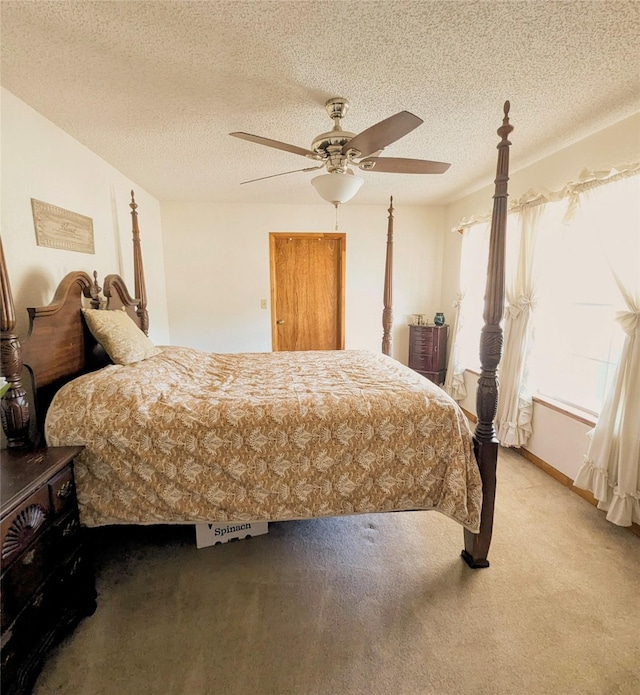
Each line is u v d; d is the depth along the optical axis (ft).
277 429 5.32
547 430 8.92
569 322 8.76
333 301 15.53
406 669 4.28
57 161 7.25
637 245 6.55
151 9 4.21
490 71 5.54
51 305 6.00
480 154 9.05
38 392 5.63
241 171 10.21
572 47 4.95
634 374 6.39
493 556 6.12
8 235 5.92
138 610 5.08
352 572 5.81
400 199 13.84
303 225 14.65
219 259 14.51
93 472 5.07
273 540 6.60
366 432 5.43
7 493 3.76
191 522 5.23
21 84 5.75
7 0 4.02
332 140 6.13
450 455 5.49
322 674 4.23
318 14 4.32
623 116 6.97
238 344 15.06
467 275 12.83
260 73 5.54
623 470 6.53
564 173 8.52
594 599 5.26
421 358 14.70
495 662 4.36
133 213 9.62
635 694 4.01
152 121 7.11
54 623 4.36
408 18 4.38
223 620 4.93
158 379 6.33
